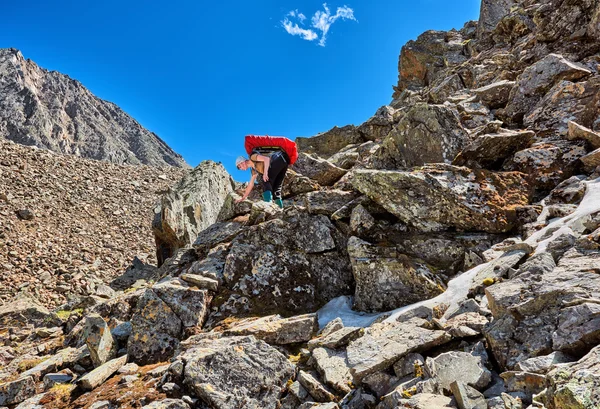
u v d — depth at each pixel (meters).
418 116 9.55
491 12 25.03
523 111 10.95
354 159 14.31
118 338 7.64
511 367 3.98
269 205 10.49
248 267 8.42
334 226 8.84
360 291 7.37
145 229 28.91
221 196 20.86
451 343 4.88
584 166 7.71
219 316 7.62
